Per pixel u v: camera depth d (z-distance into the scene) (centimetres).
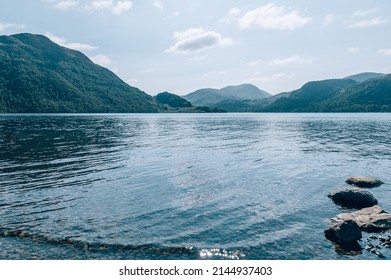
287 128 9531
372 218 1677
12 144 5003
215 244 1459
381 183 2533
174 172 2959
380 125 10881
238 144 5216
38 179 2669
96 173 2911
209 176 2797
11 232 1560
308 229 1630
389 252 1377
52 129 8306
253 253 1382
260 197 2173
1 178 2700
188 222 1714
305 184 2531
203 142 5506
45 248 1402
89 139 5875
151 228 1628
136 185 2478
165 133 7500
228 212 1873
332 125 11094
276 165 3325
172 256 1353
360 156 3934
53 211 1869
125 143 5284
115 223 1691
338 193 2136
